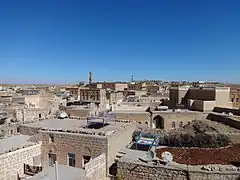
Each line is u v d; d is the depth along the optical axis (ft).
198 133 119.03
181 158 79.36
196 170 56.59
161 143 106.93
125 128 81.20
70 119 99.96
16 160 65.10
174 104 217.36
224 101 189.78
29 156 69.62
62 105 222.69
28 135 81.76
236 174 55.31
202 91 199.72
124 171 62.13
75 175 53.57
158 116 168.76
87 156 68.64
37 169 64.95
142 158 65.21
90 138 67.77
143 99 255.09
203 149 93.20
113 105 206.69
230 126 141.90
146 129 137.39
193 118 169.27
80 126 83.76
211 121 158.20
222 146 102.89
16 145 70.03
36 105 213.66
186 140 106.22
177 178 57.47
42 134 74.23
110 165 66.74
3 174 61.36
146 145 80.74
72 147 70.38
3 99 227.81
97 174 61.05
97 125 84.17
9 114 149.07
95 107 199.11
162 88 393.91
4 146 68.85
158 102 224.53
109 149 66.59
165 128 166.20
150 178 59.57
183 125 168.04
